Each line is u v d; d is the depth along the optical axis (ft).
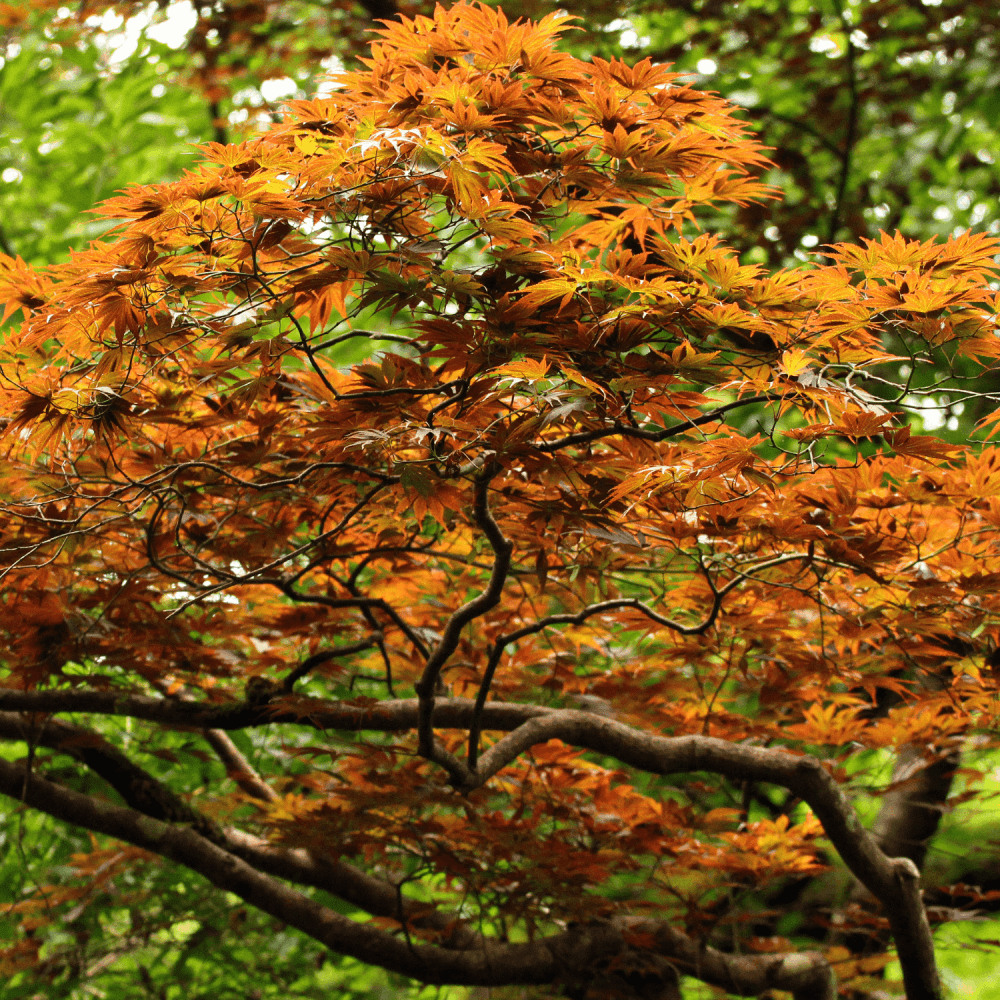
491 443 6.40
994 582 7.76
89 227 20.35
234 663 10.28
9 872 14.20
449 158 5.89
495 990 13.25
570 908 10.86
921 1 20.59
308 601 8.90
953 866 14.35
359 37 21.06
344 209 6.21
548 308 6.55
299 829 10.16
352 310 6.42
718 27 21.91
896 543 8.22
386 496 8.30
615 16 20.27
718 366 6.30
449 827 10.59
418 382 7.40
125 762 12.03
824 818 9.81
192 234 6.22
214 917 13.78
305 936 14.71
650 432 6.60
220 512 9.38
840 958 12.89
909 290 6.41
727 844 11.47
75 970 13.69
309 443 8.37
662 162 6.58
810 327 6.57
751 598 9.27
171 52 23.95
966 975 25.02
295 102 6.52
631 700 10.80
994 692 9.20
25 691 9.15
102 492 8.82
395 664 11.47
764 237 20.51
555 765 10.82
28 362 7.54
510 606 11.01
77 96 23.61
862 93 21.45
